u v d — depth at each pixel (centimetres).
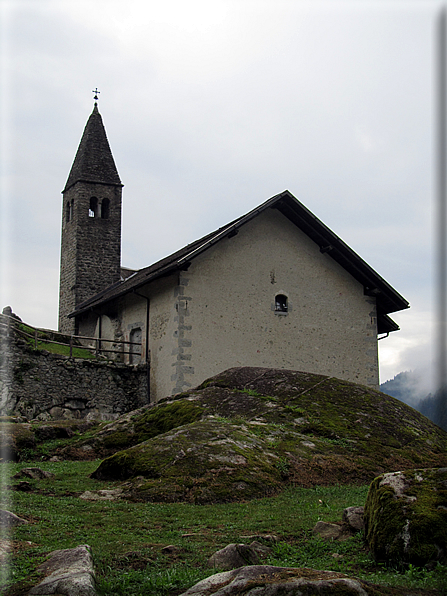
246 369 1464
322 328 1973
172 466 869
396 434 1181
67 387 1723
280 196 1886
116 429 1242
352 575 500
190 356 1762
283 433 1084
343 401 1293
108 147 3108
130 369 1861
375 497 587
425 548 521
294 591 420
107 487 861
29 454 1150
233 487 830
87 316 2553
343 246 1977
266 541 614
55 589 442
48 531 628
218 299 1836
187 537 629
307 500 818
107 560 546
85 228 2950
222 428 1002
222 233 1780
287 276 1956
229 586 432
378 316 2205
